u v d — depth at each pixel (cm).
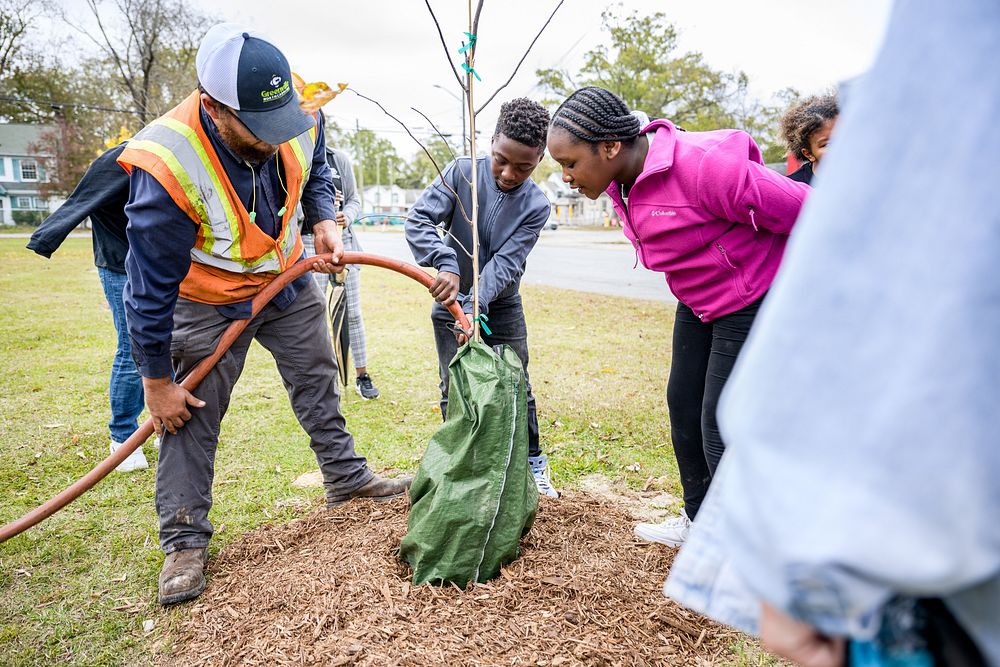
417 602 232
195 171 228
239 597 251
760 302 231
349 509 304
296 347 295
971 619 69
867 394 59
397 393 527
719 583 86
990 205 59
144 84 3152
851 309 61
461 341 301
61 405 498
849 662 74
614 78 4197
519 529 247
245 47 213
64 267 1600
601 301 1009
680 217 223
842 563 58
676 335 265
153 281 230
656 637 220
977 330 58
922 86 61
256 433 443
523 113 276
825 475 60
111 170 320
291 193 263
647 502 338
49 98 3841
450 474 239
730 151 214
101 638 240
